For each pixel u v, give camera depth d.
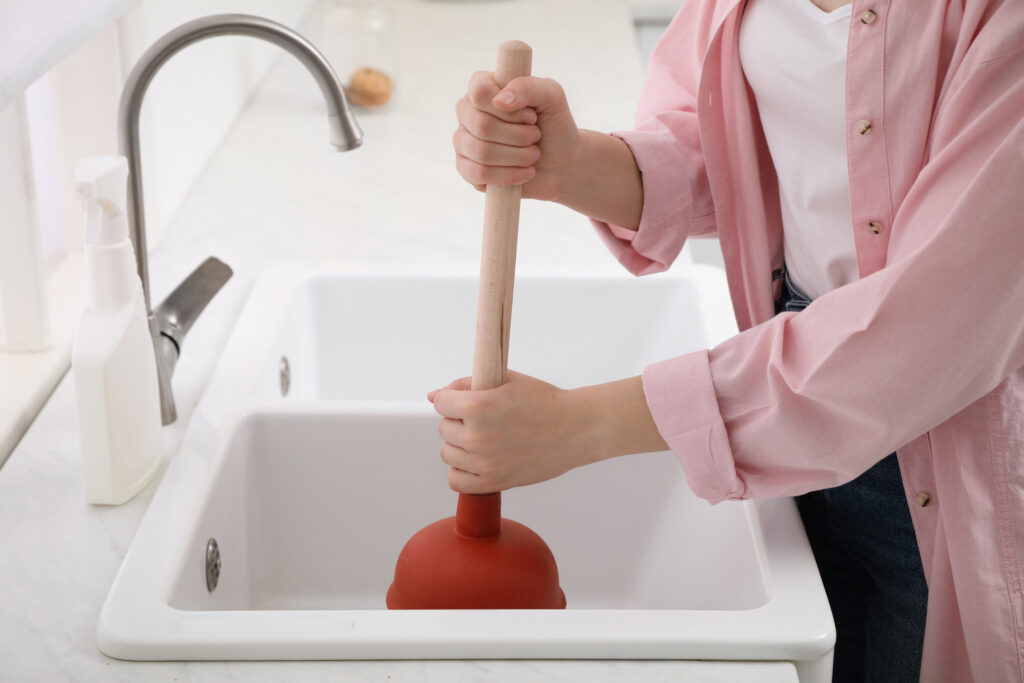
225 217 1.57
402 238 1.52
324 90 0.95
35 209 1.07
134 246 0.98
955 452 0.81
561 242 1.52
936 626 0.86
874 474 0.90
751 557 0.88
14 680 0.71
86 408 0.87
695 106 1.04
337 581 1.09
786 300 1.00
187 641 0.73
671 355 1.34
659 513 1.10
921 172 0.75
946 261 0.70
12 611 0.78
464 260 1.46
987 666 0.83
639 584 1.11
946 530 0.83
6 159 1.05
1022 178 0.67
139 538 0.85
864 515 0.92
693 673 0.74
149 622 0.75
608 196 0.97
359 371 1.39
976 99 0.73
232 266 1.41
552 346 1.40
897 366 0.72
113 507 0.91
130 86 0.92
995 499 0.80
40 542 0.86
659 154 0.97
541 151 0.90
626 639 0.74
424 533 0.84
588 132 0.95
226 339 1.21
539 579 0.81
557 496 1.11
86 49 1.33
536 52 2.36
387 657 0.74
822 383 0.74
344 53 2.02
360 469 1.05
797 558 0.85
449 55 2.36
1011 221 0.68
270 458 1.04
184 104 1.63
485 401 0.77
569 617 0.76
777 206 1.01
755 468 0.81
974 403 0.80
